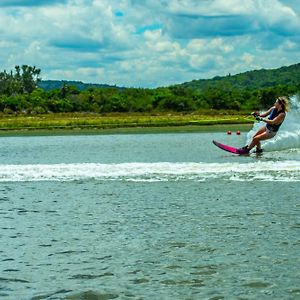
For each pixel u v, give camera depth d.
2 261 10.71
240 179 20.67
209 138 53.41
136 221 14.12
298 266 10.06
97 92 155.12
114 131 75.25
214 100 142.50
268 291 8.86
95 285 9.30
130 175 22.08
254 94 145.25
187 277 9.62
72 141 54.59
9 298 8.74
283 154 28.22
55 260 10.74
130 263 10.48
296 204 15.94
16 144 51.72
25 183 20.83
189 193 18.17
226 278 9.52
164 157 29.86
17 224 14.04
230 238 12.16
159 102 144.88
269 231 12.74
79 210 15.73
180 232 12.81
